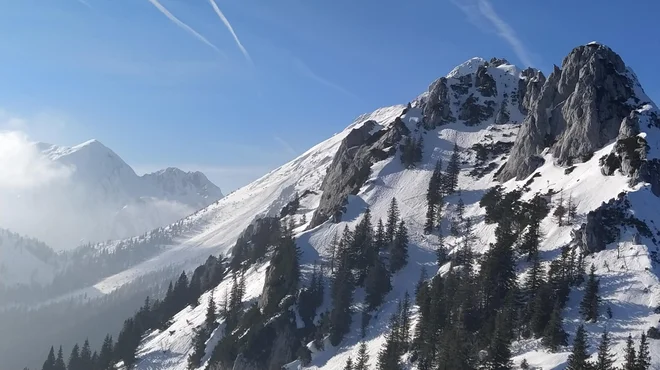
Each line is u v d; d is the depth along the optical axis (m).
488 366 103.56
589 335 107.19
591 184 151.50
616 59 186.62
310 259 175.88
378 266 159.38
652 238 127.69
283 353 150.62
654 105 177.00
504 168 196.50
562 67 195.75
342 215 195.12
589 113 172.62
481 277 132.00
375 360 131.25
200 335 173.50
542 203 154.00
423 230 178.88
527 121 193.38
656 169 143.88
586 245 129.75
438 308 131.88
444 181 196.12
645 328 104.31
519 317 119.38
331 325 149.88
